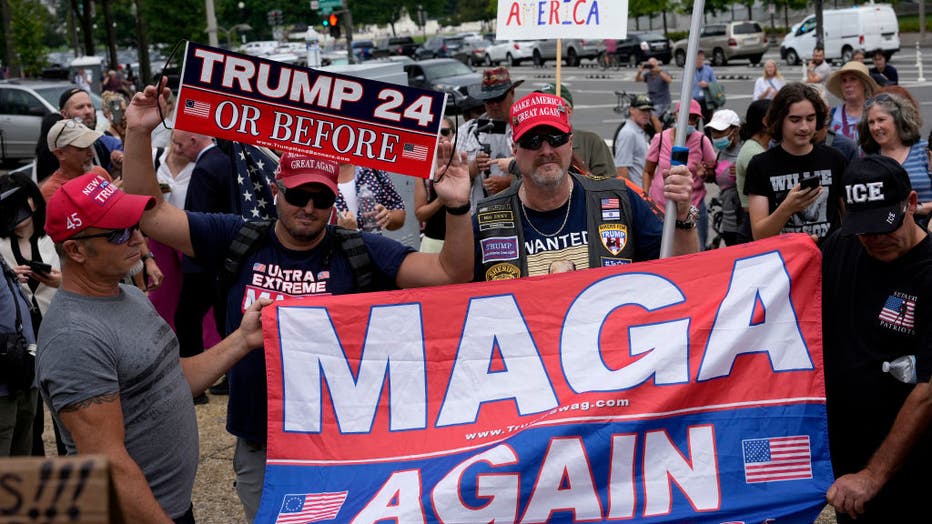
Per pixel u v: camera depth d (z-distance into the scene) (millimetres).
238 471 3975
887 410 3555
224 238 3904
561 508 3514
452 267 3807
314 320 3711
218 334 7141
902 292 3463
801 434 3598
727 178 8344
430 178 3709
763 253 3723
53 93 21781
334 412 3688
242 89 3689
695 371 3645
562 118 4020
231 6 87125
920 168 6004
